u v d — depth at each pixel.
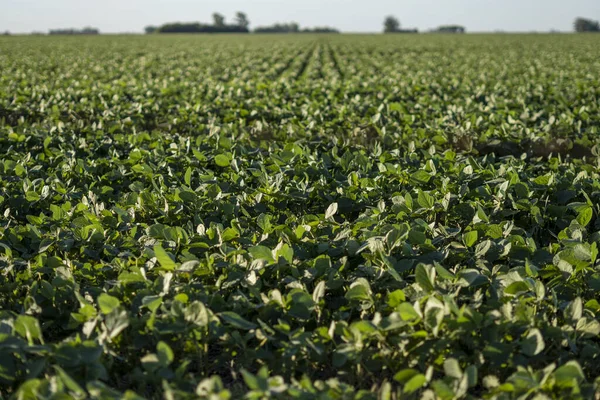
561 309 3.55
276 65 25.62
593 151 6.96
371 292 3.56
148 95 12.27
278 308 3.53
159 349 2.88
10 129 8.77
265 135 8.64
